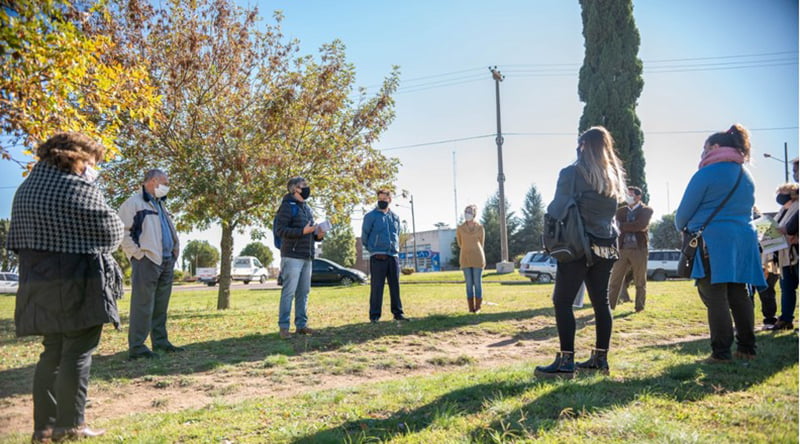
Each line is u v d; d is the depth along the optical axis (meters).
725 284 4.20
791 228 5.86
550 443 2.59
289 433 2.96
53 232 2.94
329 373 4.92
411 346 6.18
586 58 19.47
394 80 13.60
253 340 6.59
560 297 4.05
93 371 4.93
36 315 2.93
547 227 4.03
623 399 3.25
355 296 15.72
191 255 56.16
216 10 12.33
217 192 11.84
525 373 4.09
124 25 11.16
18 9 3.61
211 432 3.05
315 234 6.98
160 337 5.96
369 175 13.34
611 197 4.01
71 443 2.95
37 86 3.77
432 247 68.88
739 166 4.20
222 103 12.59
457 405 3.29
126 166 11.68
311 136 13.23
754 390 3.32
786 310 6.06
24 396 3.03
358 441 2.73
